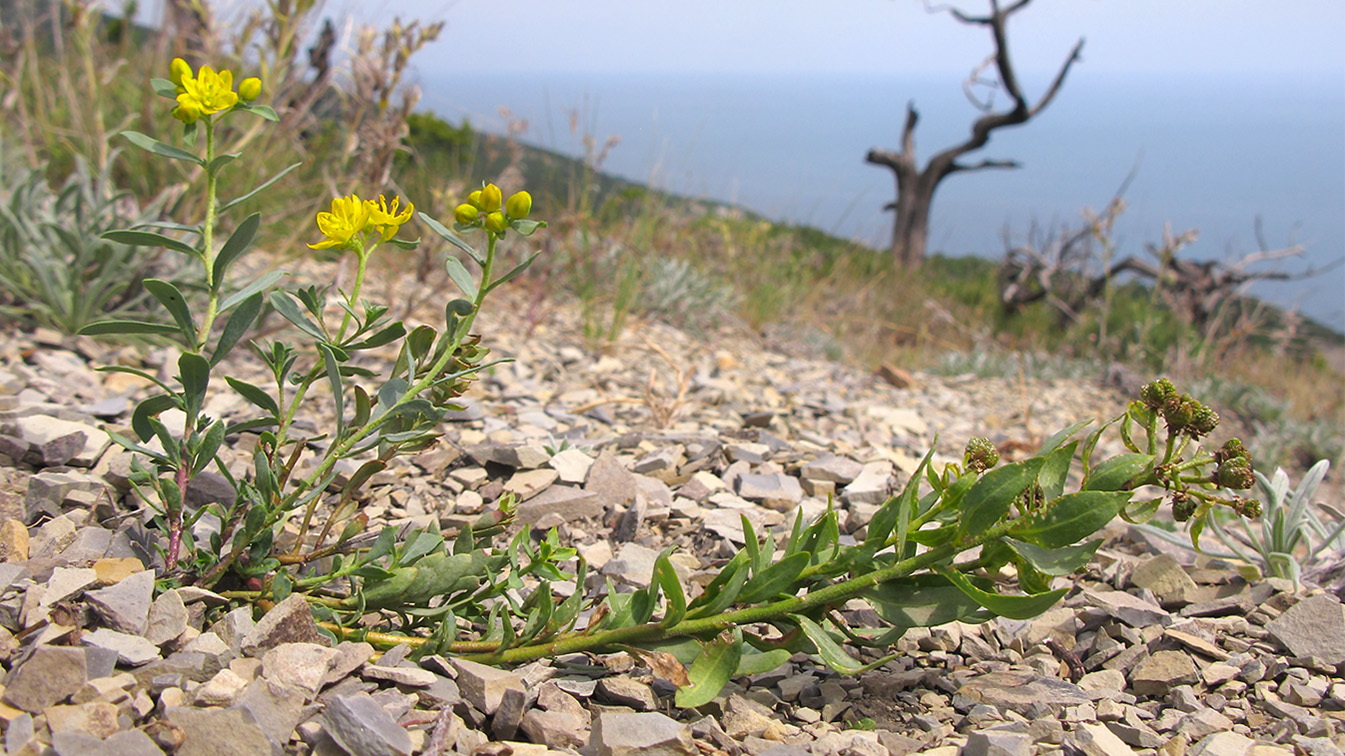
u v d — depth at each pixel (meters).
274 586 0.32
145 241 0.31
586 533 0.46
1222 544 0.51
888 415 0.86
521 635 0.33
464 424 0.61
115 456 0.44
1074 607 0.42
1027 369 1.56
